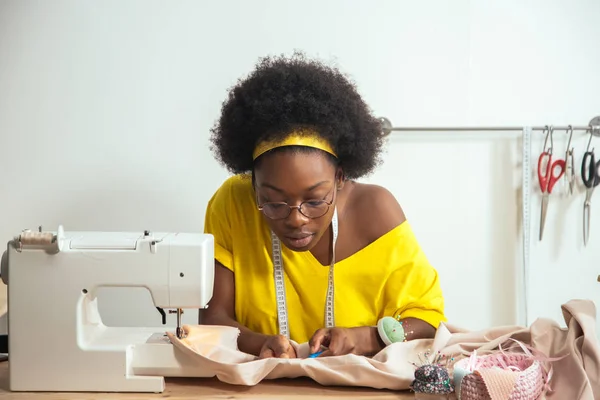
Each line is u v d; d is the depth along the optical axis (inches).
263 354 49.8
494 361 44.3
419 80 81.6
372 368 45.1
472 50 81.5
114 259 46.2
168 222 82.4
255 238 58.6
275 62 53.9
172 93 81.0
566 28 81.6
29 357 46.0
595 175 80.0
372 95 81.7
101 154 81.4
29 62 80.1
